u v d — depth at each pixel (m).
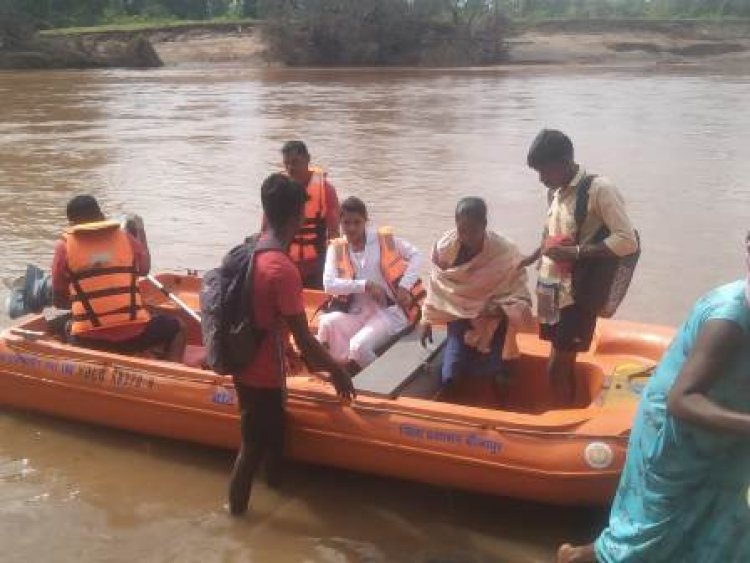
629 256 4.24
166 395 4.80
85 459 4.93
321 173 6.28
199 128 20.70
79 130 20.45
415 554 4.05
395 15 52.16
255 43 53.94
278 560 4.00
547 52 58.06
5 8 48.09
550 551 4.09
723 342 2.55
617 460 3.98
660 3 90.31
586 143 17.81
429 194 12.32
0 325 6.65
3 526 4.25
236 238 9.99
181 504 4.47
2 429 5.27
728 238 9.71
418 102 27.73
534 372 5.07
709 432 2.59
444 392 4.97
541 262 4.53
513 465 4.10
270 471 4.56
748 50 61.53
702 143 17.61
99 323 5.23
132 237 5.46
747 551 2.79
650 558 2.88
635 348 5.00
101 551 4.05
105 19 63.56
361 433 4.37
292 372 4.94
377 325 5.17
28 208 11.67
